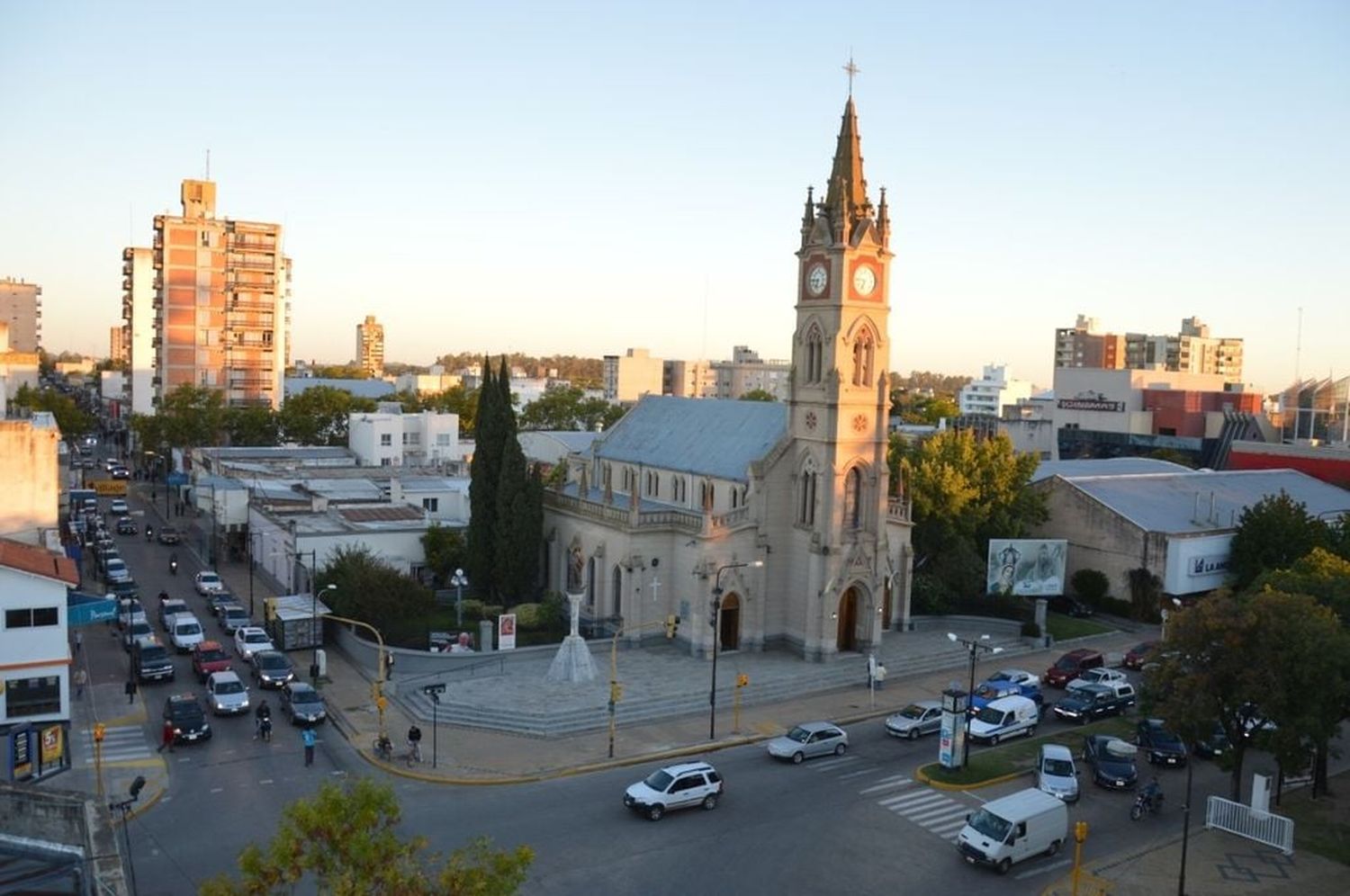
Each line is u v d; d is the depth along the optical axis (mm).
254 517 113438
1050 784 56688
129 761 58125
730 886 45594
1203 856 49969
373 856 28891
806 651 82688
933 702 73312
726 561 83125
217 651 75562
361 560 86938
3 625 59875
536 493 93875
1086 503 107875
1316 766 58094
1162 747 63125
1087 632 96750
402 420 166125
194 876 44719
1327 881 47406
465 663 77562
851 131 82688
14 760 53625
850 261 81000
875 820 53469
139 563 114312
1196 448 179500
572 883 45281
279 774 57094
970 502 104500
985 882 47000
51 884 37344
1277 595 53812
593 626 88312
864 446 83438
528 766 59531
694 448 98062
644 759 61375
